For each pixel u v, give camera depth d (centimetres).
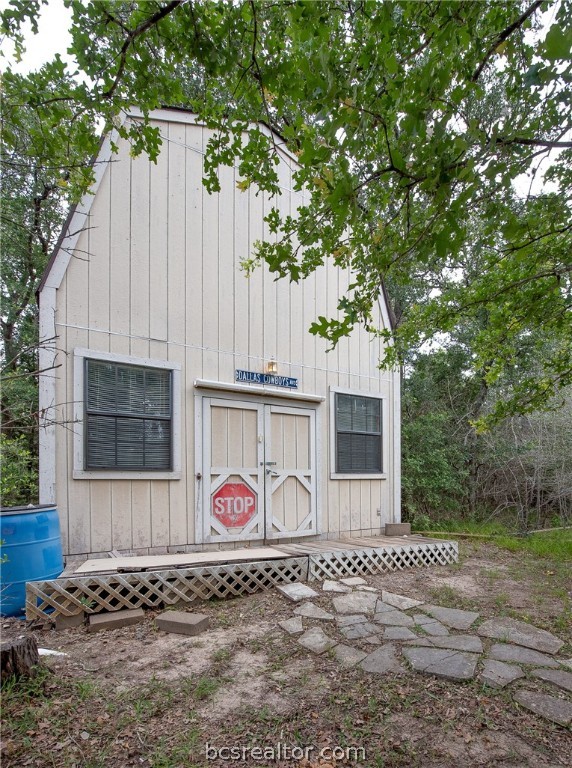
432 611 391
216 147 250
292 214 654
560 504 948
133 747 210
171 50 196
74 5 181
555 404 809
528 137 185
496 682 269
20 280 719
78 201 314
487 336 440
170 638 330
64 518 442
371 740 218
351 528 682
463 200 155
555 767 200
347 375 707
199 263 562
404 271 317
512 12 157
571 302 362
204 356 556
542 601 427
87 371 468
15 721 224
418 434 925
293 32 176
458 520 945
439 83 148
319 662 293
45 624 347
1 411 327
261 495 586
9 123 234
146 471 494
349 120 158
